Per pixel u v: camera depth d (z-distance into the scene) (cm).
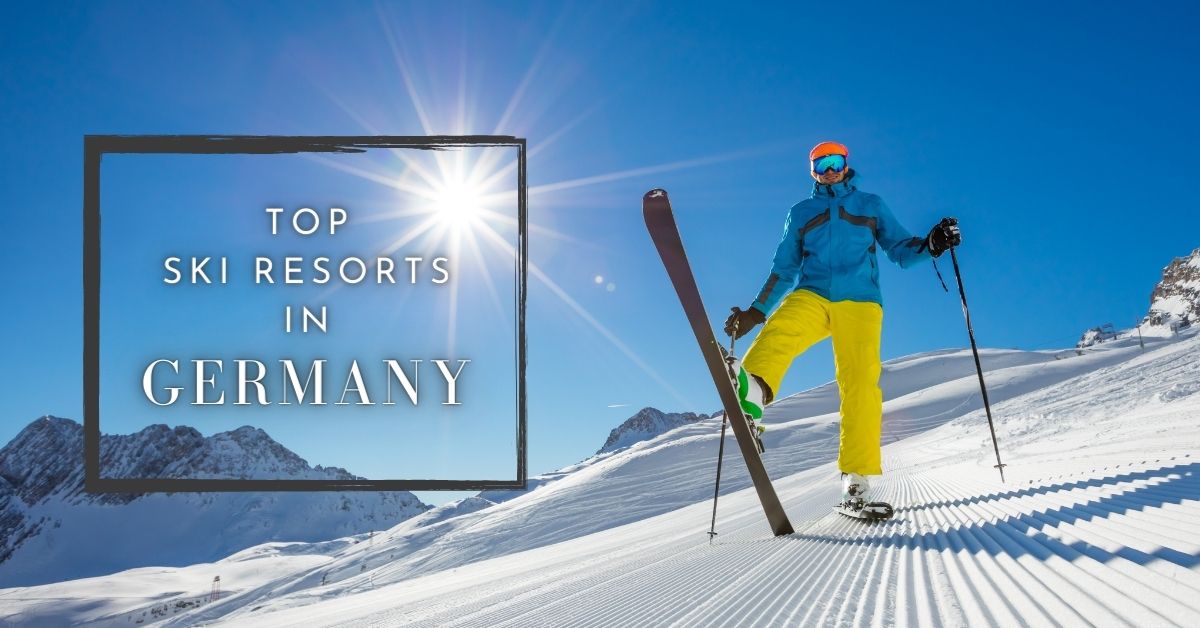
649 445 7669
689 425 8356
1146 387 1088
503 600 231
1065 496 220
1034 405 1748
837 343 306
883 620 110
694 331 260
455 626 171
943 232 302
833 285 308
